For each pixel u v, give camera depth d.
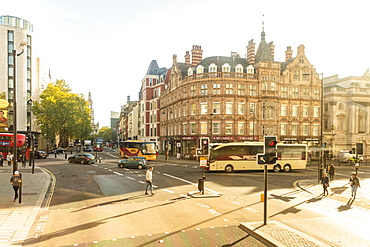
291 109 50.31
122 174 28.08
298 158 34.22
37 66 77.94
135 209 14.09
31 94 67.12
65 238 9.92
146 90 75.75
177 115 55.88
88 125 76.88
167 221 12.02
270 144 11.27
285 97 50.03
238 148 32.53
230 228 11.16
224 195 18.02
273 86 49.56
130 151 49.09
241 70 49.50
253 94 48.94
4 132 44.06
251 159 32.59
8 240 9.67
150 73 78.81
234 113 47.66
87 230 10.80
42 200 15.77
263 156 11.19
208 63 51.62
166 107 63.31
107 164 39.53
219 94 47.53
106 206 14.72
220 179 25.72
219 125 47.56
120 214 13.12
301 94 51.09
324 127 33.38
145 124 75.75
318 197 18.03
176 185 21.61
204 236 10.19
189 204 15.27
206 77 49.03
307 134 51.00
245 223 11.37
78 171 30.62
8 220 11.96
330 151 35.25
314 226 11.60
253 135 48.06
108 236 10.12
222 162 31.89
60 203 15.42
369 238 10.20
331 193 19.50
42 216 12.77
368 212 14.21
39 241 9.65
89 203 15.43
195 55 55.19
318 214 13.60
